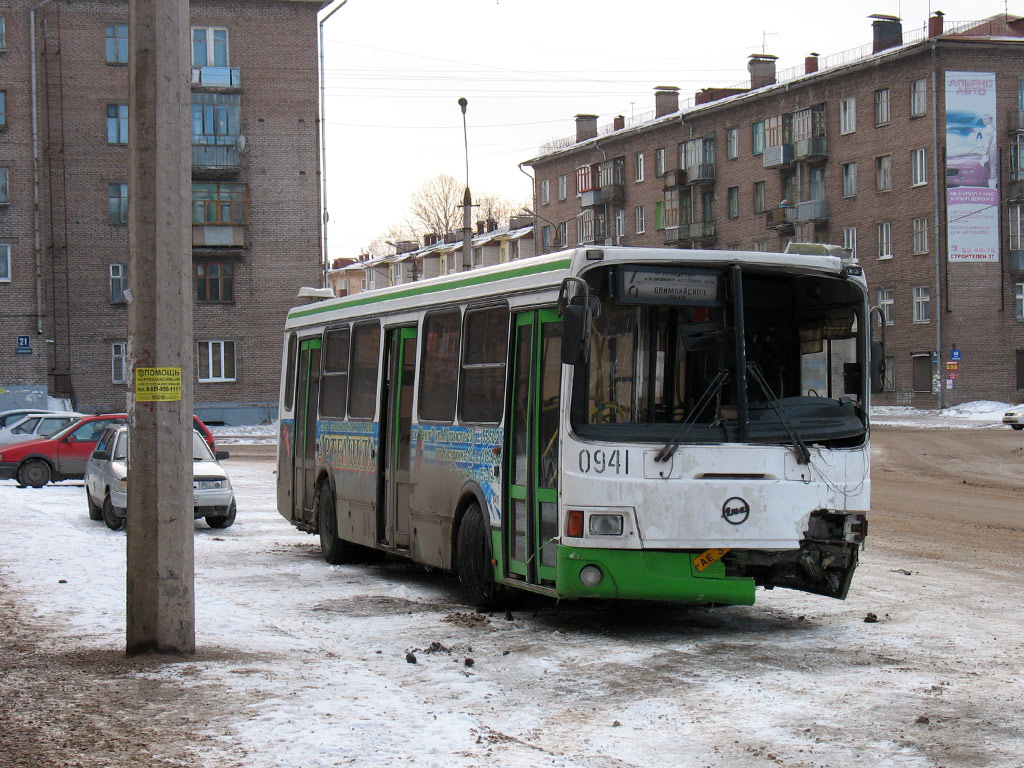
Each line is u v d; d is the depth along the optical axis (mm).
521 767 5824
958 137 59281
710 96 77000
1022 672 8156
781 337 9930
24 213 53469
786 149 68062
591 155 85875
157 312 8422
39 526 17500
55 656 8531
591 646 9188
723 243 74062
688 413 9578
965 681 7879
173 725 6590
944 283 59500
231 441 47500
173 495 8500
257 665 8180
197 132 55406
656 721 6848
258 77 56219
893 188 62094
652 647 9141
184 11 8508
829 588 9836
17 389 52906
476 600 10977
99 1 54188
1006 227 59938
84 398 54281
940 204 59344
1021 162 60094
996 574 12867
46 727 6637
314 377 15773
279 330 56750
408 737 6293
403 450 12758
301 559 15016
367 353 13859
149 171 8398
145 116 8383
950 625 9945
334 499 14516
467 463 11211
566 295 9383
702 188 75500
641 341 9562
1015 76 59969
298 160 56719
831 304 10109
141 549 8484
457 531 11453
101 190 54438
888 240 62625
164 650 8492
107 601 10914
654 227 80062
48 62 53938
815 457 9672
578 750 6211
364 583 12859
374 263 116688
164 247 8430
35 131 53438
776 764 6004
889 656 8719
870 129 63344
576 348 9023
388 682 7660
